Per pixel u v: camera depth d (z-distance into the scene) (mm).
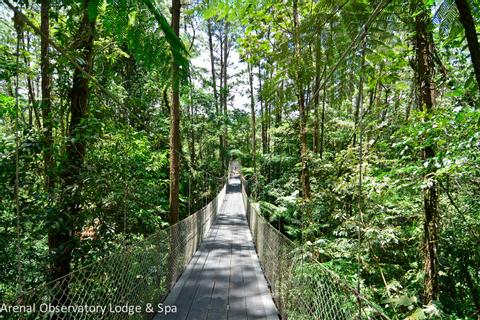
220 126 16125
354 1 1413
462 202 3465
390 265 3498
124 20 977
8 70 2809
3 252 2553
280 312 2930
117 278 2082
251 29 2668
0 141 2715
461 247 3295
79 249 2920
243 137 22359
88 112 3365
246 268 4527
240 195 18297
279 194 7410
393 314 2834
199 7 1529
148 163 5039
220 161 19453
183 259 4379
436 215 2738
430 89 2639
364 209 3529
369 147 3324
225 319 2873
